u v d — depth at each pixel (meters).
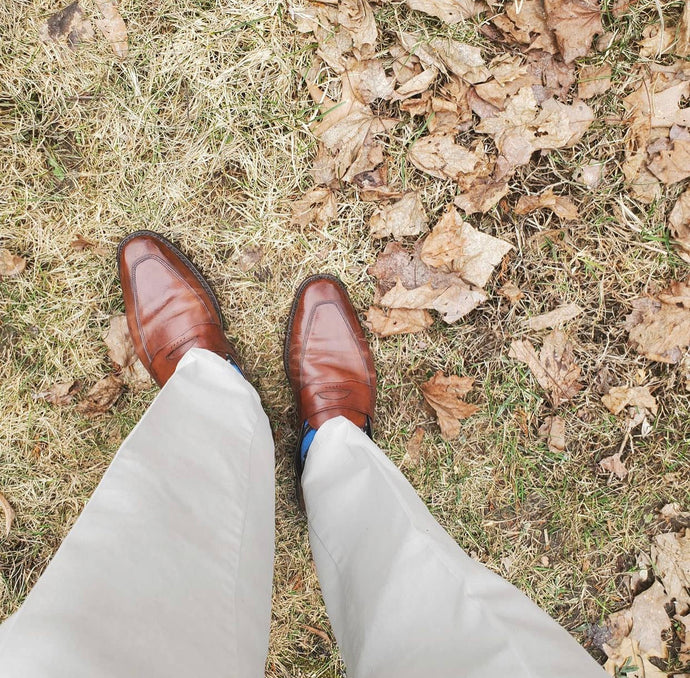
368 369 1.56
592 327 1.60
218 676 0.71
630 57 1.50
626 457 1.64
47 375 1.55
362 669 0.94
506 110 1.49
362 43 1.46
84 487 1.59
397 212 1.53
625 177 1.54
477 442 1.63
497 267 1.57
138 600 0.69
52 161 1.50
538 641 0.78
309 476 1.34
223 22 1.47
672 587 1.63
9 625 0.59
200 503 0.89
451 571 0.90
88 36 1.46
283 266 1.57
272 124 1.51
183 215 1.54
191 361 1.28
